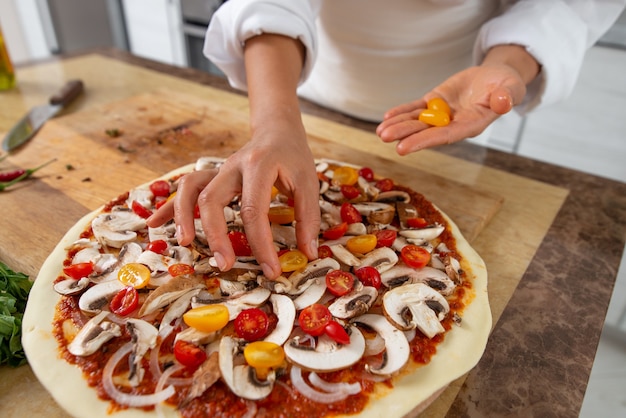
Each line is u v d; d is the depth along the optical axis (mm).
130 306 348
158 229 434
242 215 345
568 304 417
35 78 874
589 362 363
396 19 645
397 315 351
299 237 367
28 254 440
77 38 1580
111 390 301
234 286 367
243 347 322
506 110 428
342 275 376
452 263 405
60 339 335
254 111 450
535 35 539
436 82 715
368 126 732
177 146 642
